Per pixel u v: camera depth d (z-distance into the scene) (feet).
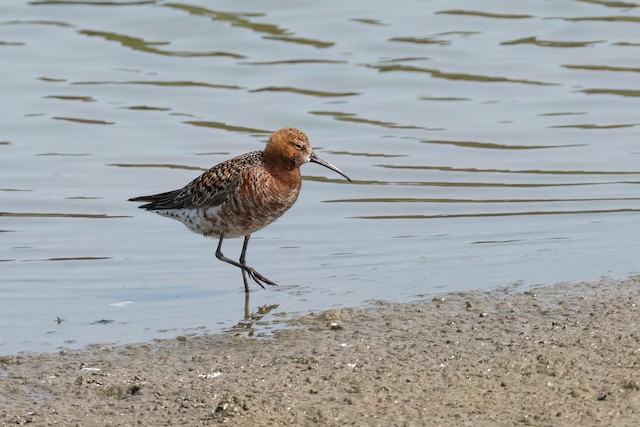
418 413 30.66
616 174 59.11
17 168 61.52
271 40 77.82
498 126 66.39
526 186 57.93
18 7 82.33
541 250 47.80
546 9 82.23
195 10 81.71
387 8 82.89
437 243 49.80
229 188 45.14
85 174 60.80
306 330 38.34
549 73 73.26
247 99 70.13
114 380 34.19
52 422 31.14
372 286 43.70
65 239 52.39
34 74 73.26
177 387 33.42
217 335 38.52
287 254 49.26
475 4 83.41
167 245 51.34
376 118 67.77
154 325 40.09
